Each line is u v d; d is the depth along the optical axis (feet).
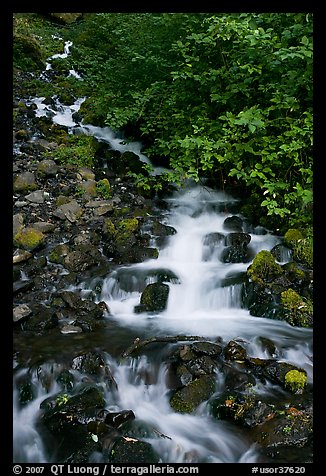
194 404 13.46
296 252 20.72
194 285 19.65
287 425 12.39
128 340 16.10
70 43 47.96
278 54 19.52
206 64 24.80
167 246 22.44
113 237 22.07
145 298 18.78
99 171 28.73
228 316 18.54
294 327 17.24
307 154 22.52
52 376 14.19
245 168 22.85
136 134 33.27
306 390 13.89
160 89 27.45
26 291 18.60
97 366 14.56
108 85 32.50
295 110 21.70
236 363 14.80
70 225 22.77
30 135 30.83
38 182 25.58
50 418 12.91
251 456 11.89
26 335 16.28
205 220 25.30
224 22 21.18
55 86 40.24
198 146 21.31
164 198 27.84
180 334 16.58
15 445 12.28
